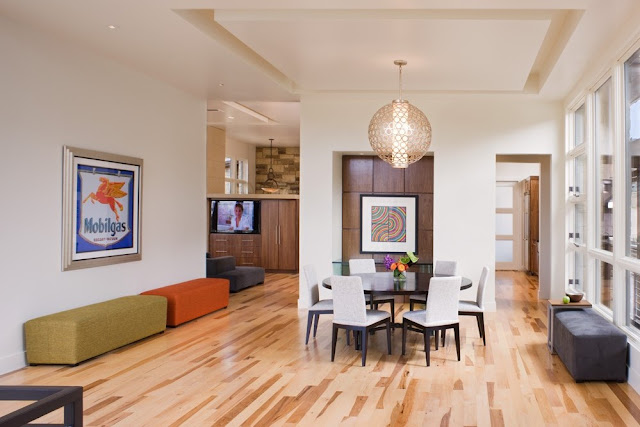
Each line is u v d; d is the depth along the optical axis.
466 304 5.77
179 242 7.25
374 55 5.62
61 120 5.11
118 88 5.93
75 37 5.05
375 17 4.61
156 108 6.66
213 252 12.52
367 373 4.60
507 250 12.94
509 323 6.69
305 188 7.71
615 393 4.04
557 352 5.04
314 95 7.46
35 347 4.70
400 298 8.42
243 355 5.17
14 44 4.60
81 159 5.34
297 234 12.22
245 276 9.65
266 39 5.14
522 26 4.68
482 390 4.14
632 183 4.68
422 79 6.61
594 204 6.18
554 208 7.60
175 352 5.27
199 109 7.68
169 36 5.04
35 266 4.84
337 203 8.38
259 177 15.52
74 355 4.67
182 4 4.25
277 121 11.37
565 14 4.87
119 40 5.15
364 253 8.66
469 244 7.60
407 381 4.38
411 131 5.69
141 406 3.77
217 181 12.51
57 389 1.97
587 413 3.64
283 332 6.18
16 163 4.63
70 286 5.25
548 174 8.38
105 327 5.05
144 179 6.45
